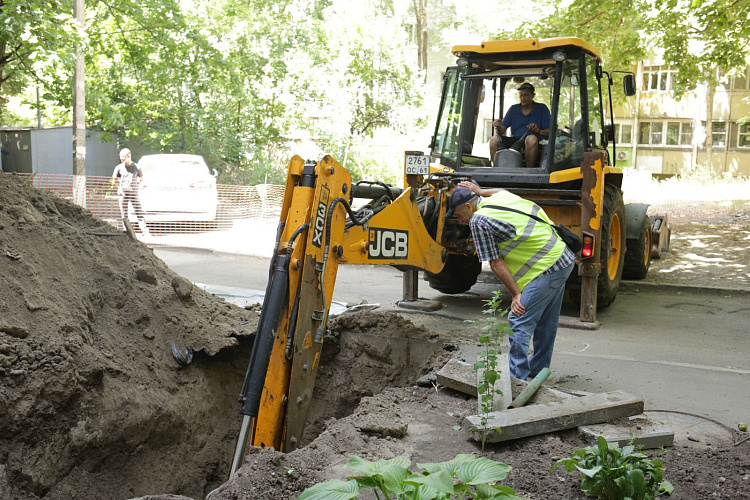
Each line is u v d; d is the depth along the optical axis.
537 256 5.28
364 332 6.69
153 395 5.36
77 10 14.35
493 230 5.23
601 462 3.51
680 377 6.10
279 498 3.54
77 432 4.70
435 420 4.83
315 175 4.60
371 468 2.72
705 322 8.34
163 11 18.28
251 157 22.47
